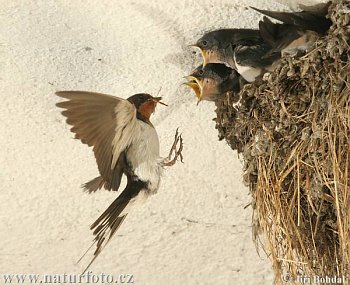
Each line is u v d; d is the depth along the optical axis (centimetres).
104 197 735
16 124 716
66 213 741
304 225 620
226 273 744
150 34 693
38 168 730
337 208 572
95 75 706
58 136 721
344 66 584
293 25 630
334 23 593
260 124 621
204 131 729
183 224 745
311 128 595
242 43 680
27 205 738
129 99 604
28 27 689
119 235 746
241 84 686
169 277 748
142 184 596
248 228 741
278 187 609
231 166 734
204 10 680
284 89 608
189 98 717
